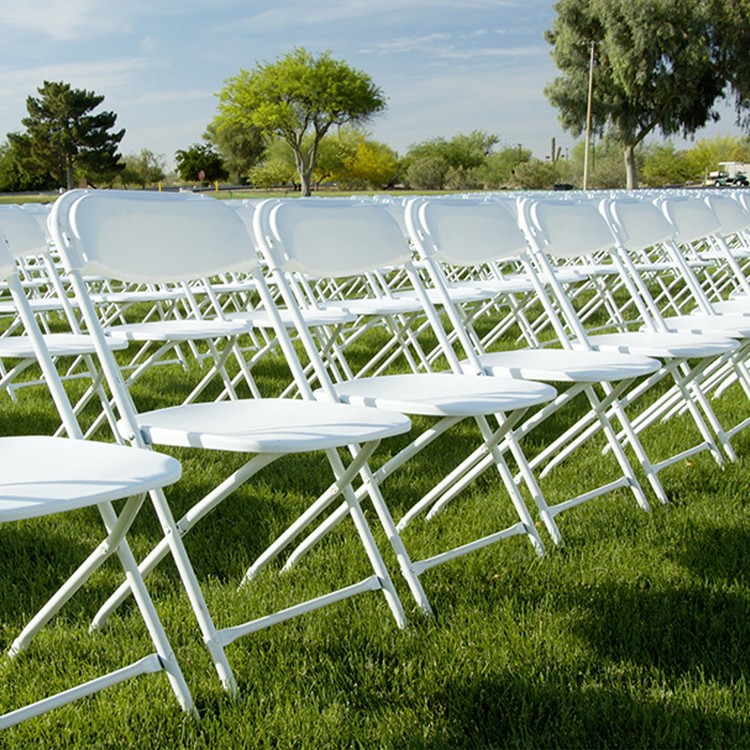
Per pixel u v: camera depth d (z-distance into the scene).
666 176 64.38
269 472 3.25
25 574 2.34
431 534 2.64
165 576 2.34
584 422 3.04
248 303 5.33
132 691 1.77
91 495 1.29
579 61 33.66
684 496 3.05
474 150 73.81
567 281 5.61
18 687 1.78
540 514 2.65
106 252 2.06
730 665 1.88
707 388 4.28
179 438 1.74
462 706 1.73
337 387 2.38
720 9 29.88
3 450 1.61
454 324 2.74
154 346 6.18
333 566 2.40
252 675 1.84
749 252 6.63
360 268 2.70
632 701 1.72
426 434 2.16
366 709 1.72
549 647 1.94
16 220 3.37
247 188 68.00
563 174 59.53
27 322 1.88
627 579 2.30
